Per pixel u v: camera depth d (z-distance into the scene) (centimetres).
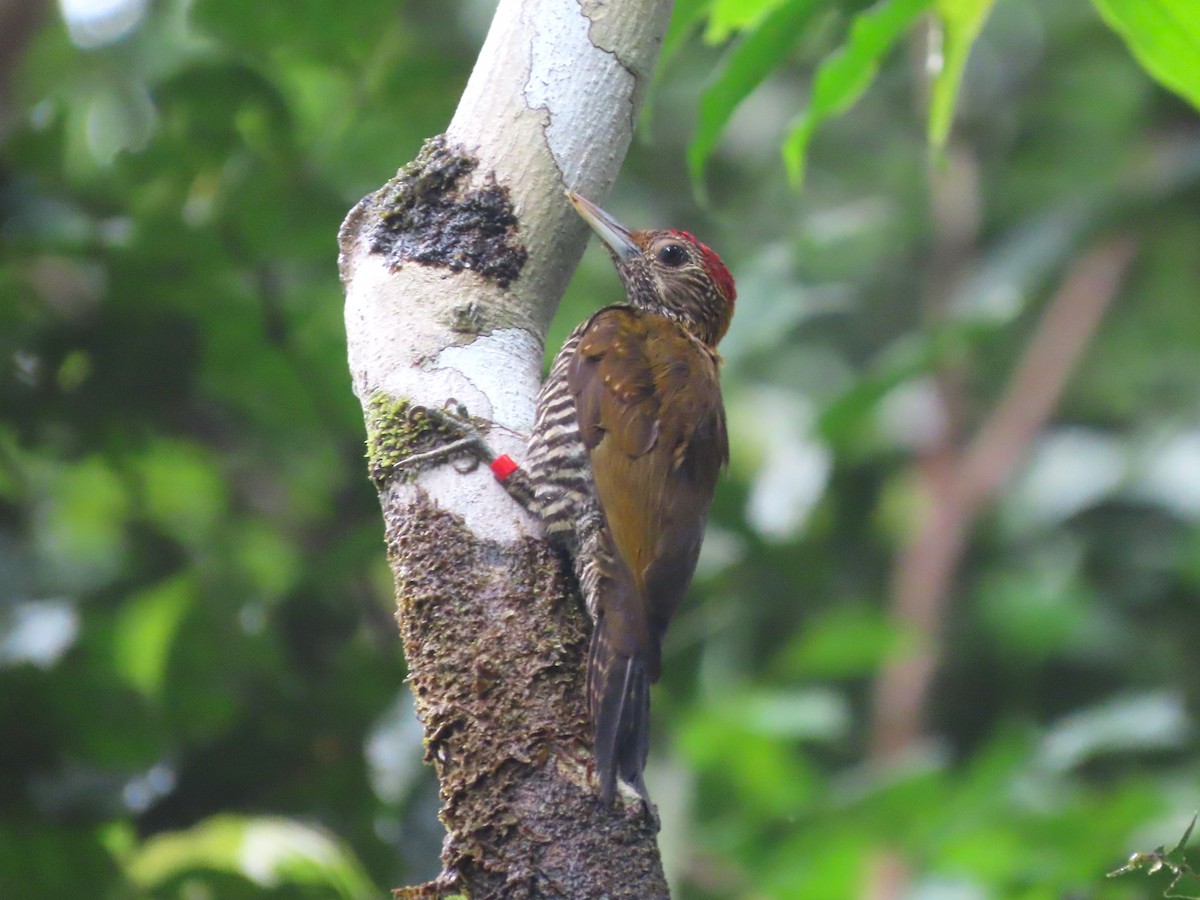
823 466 1273
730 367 1439
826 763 1344
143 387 1056
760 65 783
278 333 1059
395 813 992
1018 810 988
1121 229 1450
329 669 1048
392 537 631
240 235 1026
